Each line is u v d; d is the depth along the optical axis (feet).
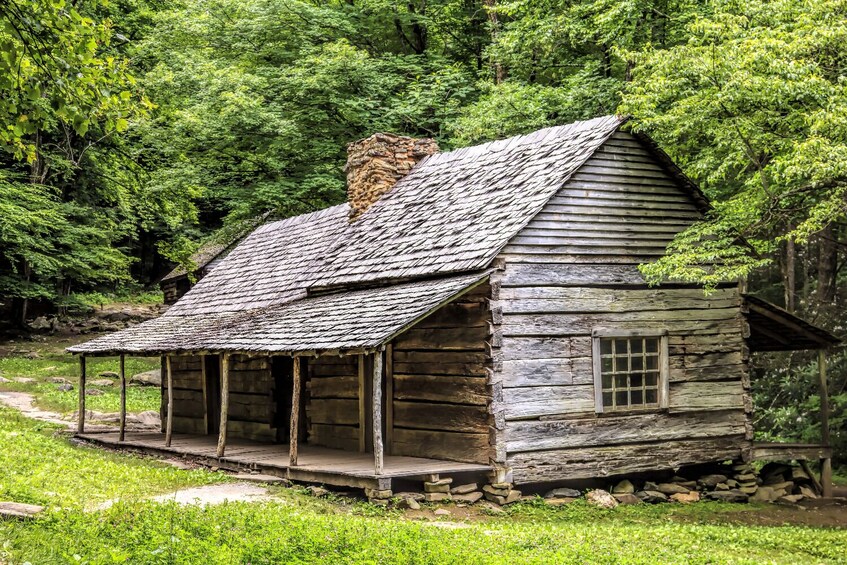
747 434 57.82
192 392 74.79
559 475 50.44
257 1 100.89
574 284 52.26
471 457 49.67
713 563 34.32
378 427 45.14
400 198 67.05
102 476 48.19
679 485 55.36
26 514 34.42
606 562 32.53
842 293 90.74
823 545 40.32
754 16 55.06
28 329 124.26
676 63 53.67
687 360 56.24
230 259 85.51
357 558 30.60
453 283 49.11
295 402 50.57
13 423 70.18
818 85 48.21
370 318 48.44
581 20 87.20
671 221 56.70
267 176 100.12
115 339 71.26
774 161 55.62
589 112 85.35
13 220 99.86
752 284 97.60
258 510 38.68
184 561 29.17
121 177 108.99
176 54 95.91
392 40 121.39
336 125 99.60
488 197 56.70
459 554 31.53
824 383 61.26
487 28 109.09
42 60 30.35
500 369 49.06
